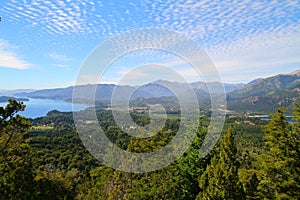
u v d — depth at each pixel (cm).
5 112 926
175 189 1434
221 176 1045
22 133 1013
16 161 961
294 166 1703
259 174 1777
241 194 1038
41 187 874
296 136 1758
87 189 1912
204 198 1048
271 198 1714
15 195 769
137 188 1381
